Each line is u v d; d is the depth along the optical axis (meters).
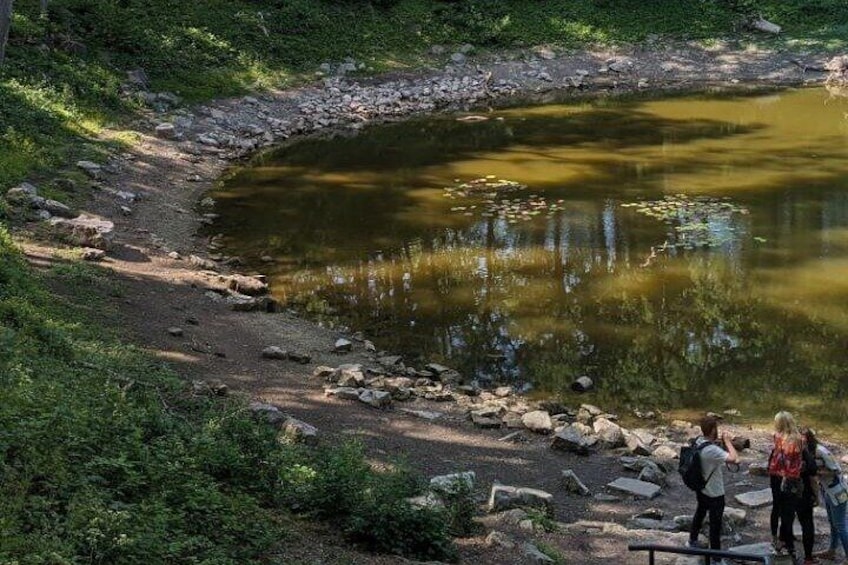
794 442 10.16
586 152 32.66
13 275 15.50
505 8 53.69
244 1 46.66
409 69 46.69
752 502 11.90
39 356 11.75
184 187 27.38
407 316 18.34
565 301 18.94
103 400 10.21
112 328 15.33
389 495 9.59
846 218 24.12
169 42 39.53
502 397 15.20
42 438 8.20
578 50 51.62
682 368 16.06
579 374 15.98
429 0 52.88
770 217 24.31
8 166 23.22
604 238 22.81
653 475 12.57
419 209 25.72
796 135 35.00
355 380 15.00
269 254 21.92
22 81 29.75
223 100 37.44
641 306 18.62
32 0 36.66
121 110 32.44
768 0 56.59
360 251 22.19
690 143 33.84
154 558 7.06
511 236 23.19
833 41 52.19
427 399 14.93
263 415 12.55
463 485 10.69
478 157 32.12
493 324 17.92
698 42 53.00
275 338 16.94
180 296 18.20
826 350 16.58
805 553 10.23
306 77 42.84
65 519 7.22
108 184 25.30
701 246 22.09
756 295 19.03
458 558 9.19
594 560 9.85
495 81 47.44
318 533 9.05
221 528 8.23
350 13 49.16
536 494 11.34
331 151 33.44
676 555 10.10
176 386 12.73
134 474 8.25
